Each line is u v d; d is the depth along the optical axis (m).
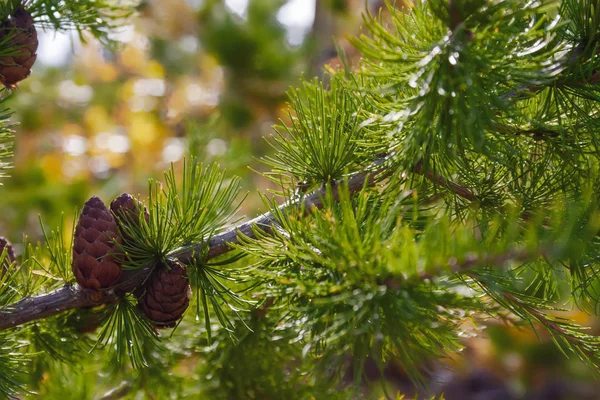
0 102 0.55
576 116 0.51
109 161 1.38
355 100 0.52
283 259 0.48
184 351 0.61
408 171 0.49
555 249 0.42
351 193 0.51
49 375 0.63
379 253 0.44
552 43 0.48
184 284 0.50
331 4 1.72
